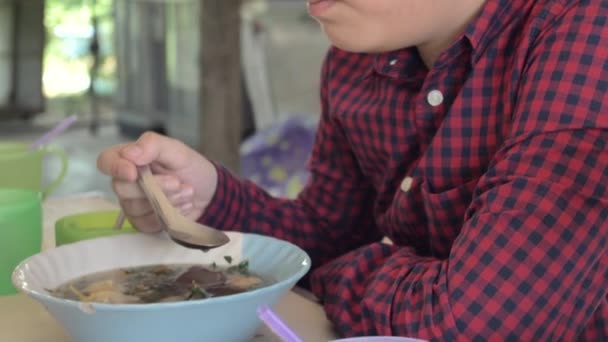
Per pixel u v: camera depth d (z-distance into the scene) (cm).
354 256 100
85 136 523
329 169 125
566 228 81
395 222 108
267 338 87
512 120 91
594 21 87
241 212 117
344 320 91
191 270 91
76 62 607
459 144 97
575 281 82
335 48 118
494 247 82
